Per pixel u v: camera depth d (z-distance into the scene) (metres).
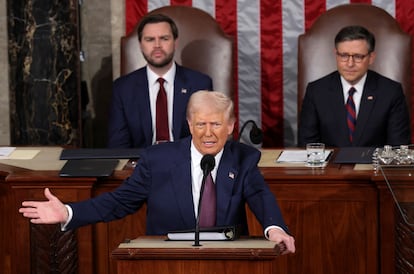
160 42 16.30
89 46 20.12
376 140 16.19
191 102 10.48
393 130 16.09
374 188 12.44
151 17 16.42
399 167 12.09
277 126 19.59
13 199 12.78
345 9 17.86
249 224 12.80
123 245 8.98
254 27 19.33
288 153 14.27
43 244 12.62
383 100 16.14
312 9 19.16
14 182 12.50
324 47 17.81
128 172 12.88
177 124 16.38
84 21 19.88
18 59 18.50
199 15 17.97
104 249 12.76
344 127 16.22
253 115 19.59
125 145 16.41
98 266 12.78
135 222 12.73
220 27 17.97
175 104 16.39
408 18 19.03
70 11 18.41
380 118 16.12
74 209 10.34
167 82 16.48
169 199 10.65
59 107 18.58
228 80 17.84
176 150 10.79
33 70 18.48
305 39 17.84
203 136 10.41
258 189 10.59
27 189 12.55
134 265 8.74
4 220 13.10
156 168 10.73
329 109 16.28
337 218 12.59
